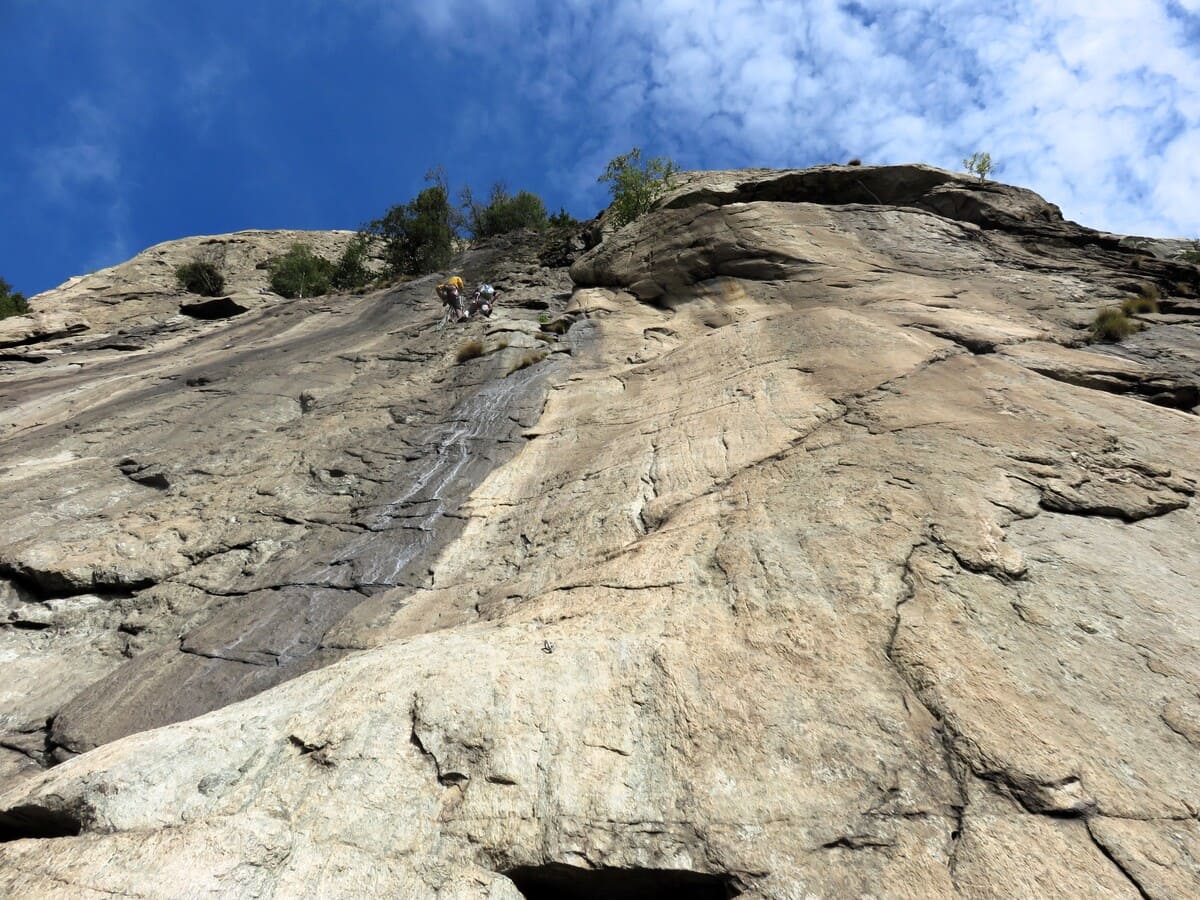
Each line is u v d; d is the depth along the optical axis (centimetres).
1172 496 581
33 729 629
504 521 844
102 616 795
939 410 746
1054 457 629
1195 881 296
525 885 356
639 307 1677
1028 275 1359
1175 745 359
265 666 654
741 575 521
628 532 688
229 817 376
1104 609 454
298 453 1141
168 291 4116
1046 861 307
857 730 376
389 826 366
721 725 392
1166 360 934
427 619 669
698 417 912
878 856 319
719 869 326
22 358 2302
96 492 1059
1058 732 365
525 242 3156
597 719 410
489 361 1468
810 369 938
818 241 1566
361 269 4147
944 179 1930
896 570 491
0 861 371
